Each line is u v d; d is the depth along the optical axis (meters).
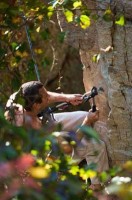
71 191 5.24
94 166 6.05
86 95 11.00
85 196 6.35
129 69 10.61
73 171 6.12
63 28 11.19
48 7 8.46
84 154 11.16
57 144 6.14
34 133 5.63
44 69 17.56
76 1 8.66
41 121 10.28
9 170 4.74
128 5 10.16
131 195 5.07
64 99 10.80
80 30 11.05
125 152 11.24
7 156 5.10
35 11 8.52
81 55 11.54
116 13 10.26
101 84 11.27
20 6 8.60
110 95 10.92
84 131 5.66
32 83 10.13
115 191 5.15
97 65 11.23
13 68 8.98
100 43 10.80
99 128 11.41
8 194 4.73
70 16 8.59
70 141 6.30
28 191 4.69
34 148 5.70
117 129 11.12
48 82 17.80
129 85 10.72
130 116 10.91
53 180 5.34
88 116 11.14
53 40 17.14
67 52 17.73
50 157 6.32
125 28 10.38
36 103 10.07
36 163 5.80
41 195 4.73
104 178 5.97
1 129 5.62
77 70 18.11
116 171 5.87
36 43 17.02
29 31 10.27
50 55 17.48
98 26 10.61
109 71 10.76
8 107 8.12
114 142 11.24
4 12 8.23
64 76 17.94
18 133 5.45
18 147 5.66
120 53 10.59
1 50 8.61
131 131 11.03
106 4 10.28
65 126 11.19
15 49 8.78
